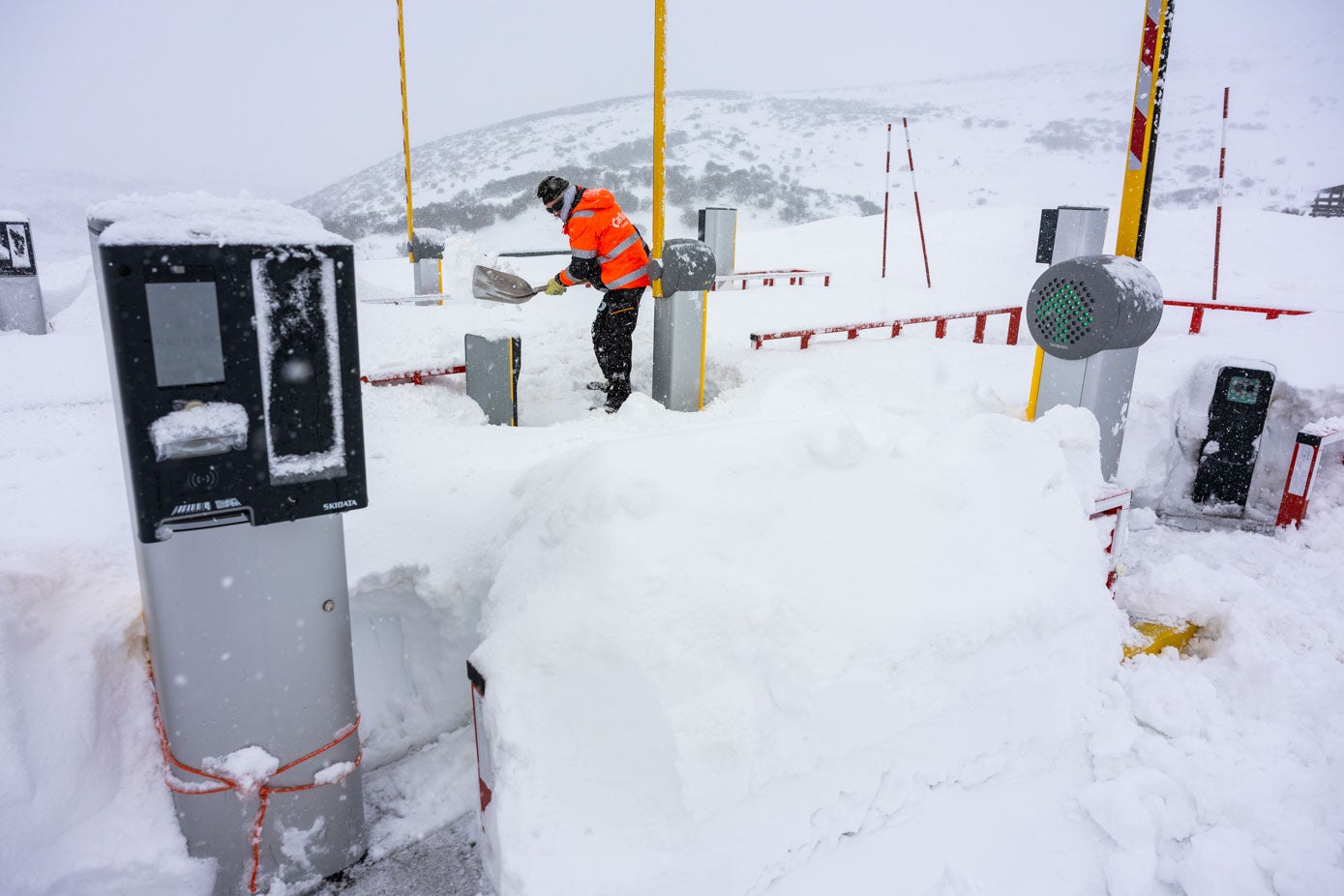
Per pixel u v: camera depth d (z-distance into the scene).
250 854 1.89
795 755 1.88
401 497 2.83
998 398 4.66
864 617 1.98
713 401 5.28
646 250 4.95
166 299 1.44
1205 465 4.54
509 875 1.72
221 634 1.71
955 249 13.56
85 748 1.87
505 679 1.85
